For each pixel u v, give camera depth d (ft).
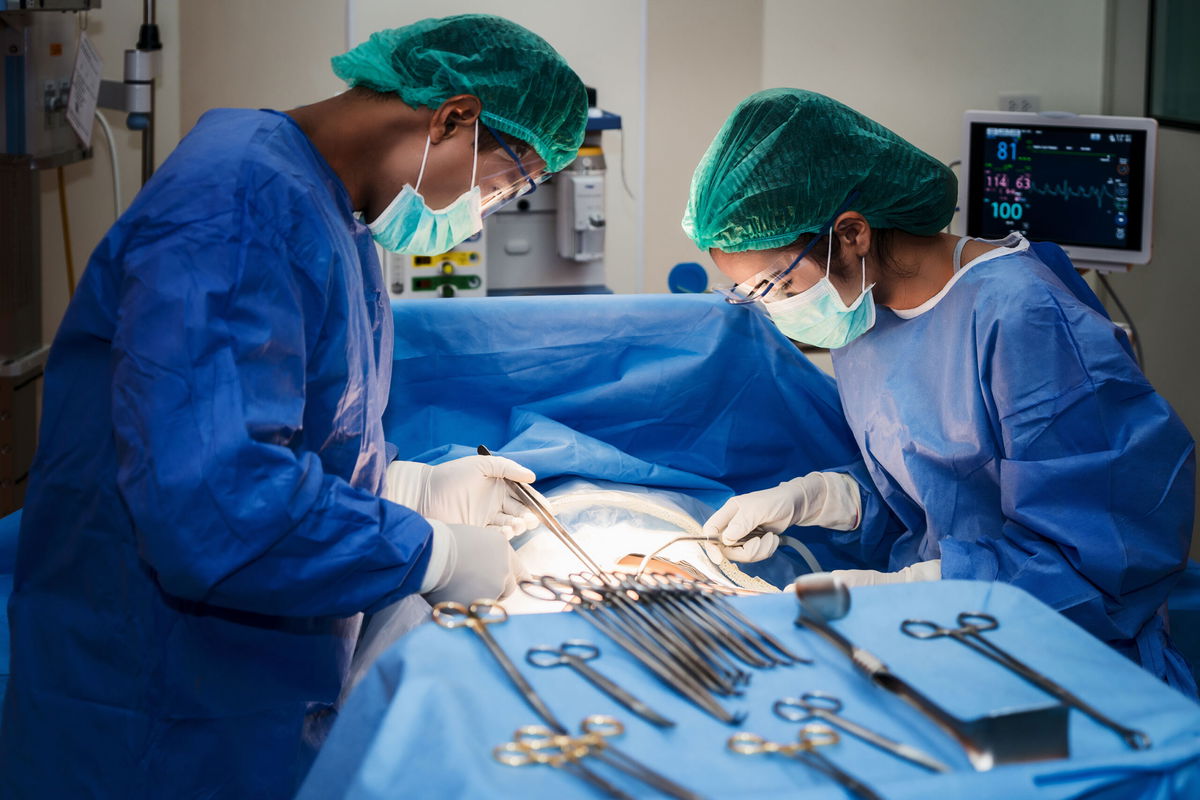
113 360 3.71
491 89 4.58
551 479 6.66
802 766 2.48
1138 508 4.85
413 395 6.96
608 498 6.15
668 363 7.11
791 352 7.16
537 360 7.05
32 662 4.24
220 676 4.25
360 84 4.65
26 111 8.35
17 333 8.77
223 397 3.65
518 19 10.36
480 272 10.03
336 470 4.58
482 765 2.44
